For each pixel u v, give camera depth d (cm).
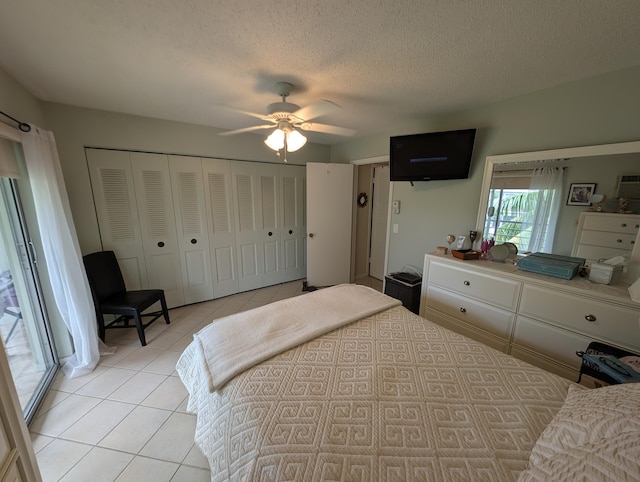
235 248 357
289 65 158
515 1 103
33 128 173
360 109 240
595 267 164
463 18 114
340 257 400
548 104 191
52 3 104
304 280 432
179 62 155
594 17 112
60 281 193
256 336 143
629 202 162
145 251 289
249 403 102
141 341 241
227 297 359
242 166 342
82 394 184
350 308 179
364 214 430
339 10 109
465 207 249
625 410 70
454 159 236
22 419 84
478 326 209
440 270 233
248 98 215
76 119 236
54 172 190
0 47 137
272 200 379
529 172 205
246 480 80
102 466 135
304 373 117
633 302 138
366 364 124
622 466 55
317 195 373
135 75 173
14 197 182
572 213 186
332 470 76
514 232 217
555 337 168
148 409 172
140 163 273
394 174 272
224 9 109
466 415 95
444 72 167
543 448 76
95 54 146
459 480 73
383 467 77
